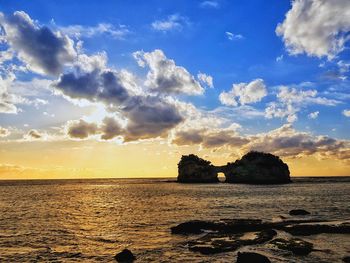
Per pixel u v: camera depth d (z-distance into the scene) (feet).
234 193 314.76
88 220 140.77
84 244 92.99
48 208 194.18
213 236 90.79
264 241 84.53
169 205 203.21
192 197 269.85
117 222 133.90
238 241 84.28
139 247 87.66
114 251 84.43
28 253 83.05
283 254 74.90
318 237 90.74
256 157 625.82
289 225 99.60
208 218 140.05
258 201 221.05
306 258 72.28
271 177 604.90
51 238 101.81
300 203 202.49
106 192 371.76
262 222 105.50
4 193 359.66
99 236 104.42
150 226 122.11
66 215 159.22
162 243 91.45
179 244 88.99
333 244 83.25
